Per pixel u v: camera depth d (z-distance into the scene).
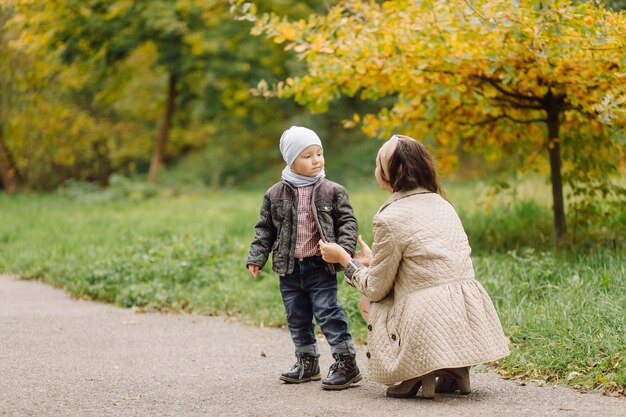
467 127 9.10
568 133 9.00
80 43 21.64
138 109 27.75
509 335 5.82
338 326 5.06
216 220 14.59
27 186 27.22
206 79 23.75
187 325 7.49
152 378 5.40
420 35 7.63
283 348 6.43
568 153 9.09
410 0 7.89
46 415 4.46
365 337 6.51
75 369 5.68
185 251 9.73
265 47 22.50
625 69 6.89
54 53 22.27
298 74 22.48
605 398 4.57
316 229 5.15
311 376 5.27
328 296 5.11
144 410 4.58
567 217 9.43
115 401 4.78
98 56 22.28
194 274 9.16
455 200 13.80
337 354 5.03
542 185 12.72
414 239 4.57
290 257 5.12
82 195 22.81
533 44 7.23
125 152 28.09
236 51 22.28
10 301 8.90
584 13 6.89
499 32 7.38
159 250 9.94
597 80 7.44
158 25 20.56
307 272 5.15
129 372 5.59
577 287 6.43
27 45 20.98
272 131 29.66
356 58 8.07
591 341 5.27
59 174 27.77
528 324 5.86
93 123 26.66
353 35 8.13
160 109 28.25
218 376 5.47
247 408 4.60
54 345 6.57
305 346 5.27
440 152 9.27
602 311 5.72
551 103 8.59
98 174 28.67
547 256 7.42
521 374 5.16
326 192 5.18
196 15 21.84
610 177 9.71
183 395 4.93
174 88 24.16
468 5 7.27
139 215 16.88
